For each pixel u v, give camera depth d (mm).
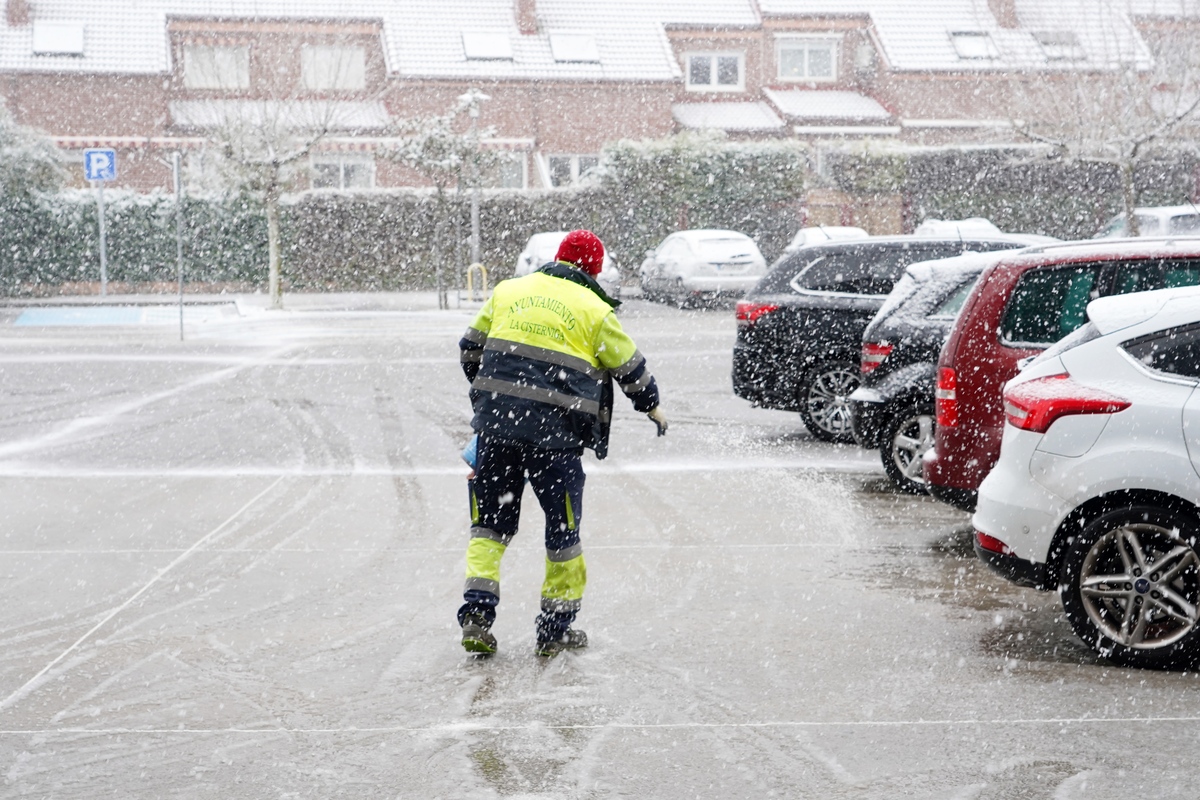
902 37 48469
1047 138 32750
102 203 36094
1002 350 7812
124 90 43344
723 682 5551
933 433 9836
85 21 44406
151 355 21094
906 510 9336
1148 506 5688
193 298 34969
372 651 6027
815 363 12414
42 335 24859
